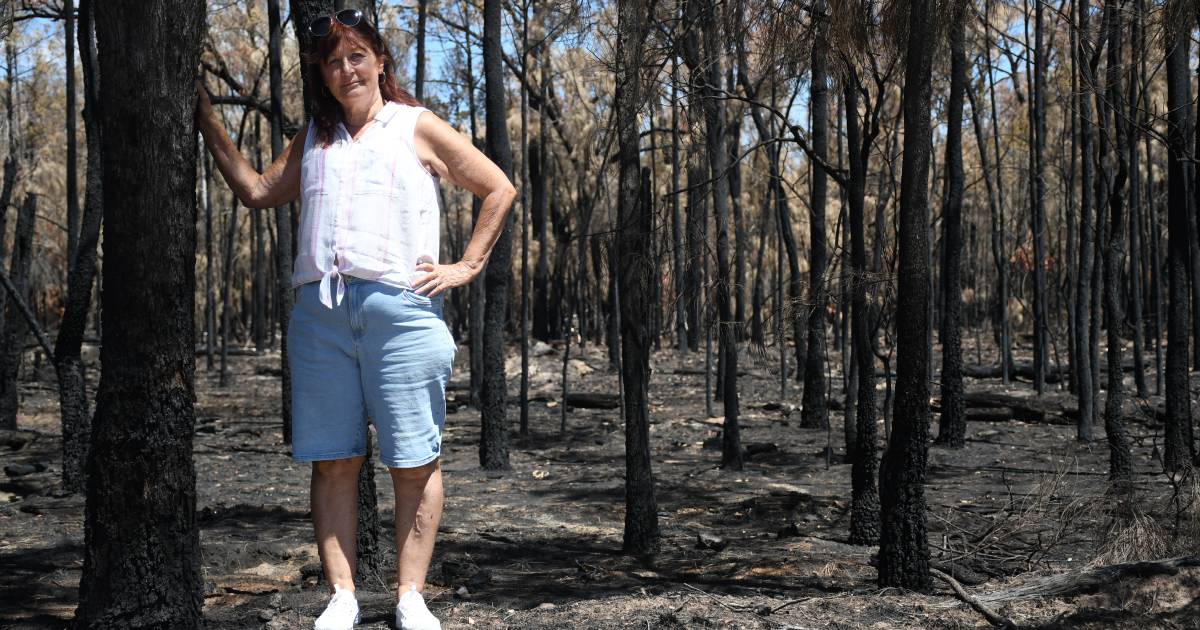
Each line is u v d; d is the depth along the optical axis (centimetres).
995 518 671
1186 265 858
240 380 2533
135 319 311
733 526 811
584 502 943
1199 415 1352
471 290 1775
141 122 305
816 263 1263
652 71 695
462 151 334
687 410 1759
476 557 673
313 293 328
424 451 332
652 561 658
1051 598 404
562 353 2745
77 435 926
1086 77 881
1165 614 370
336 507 344
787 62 667
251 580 565
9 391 1374
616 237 697
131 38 303
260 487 1036
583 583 573
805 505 873
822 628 385
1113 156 1561
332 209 323
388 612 398
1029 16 1451
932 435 1353
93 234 901
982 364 2362
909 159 468
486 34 1105
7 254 2522
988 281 3195
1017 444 1262
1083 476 971
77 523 791
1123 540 502
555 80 2319
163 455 317
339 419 329
